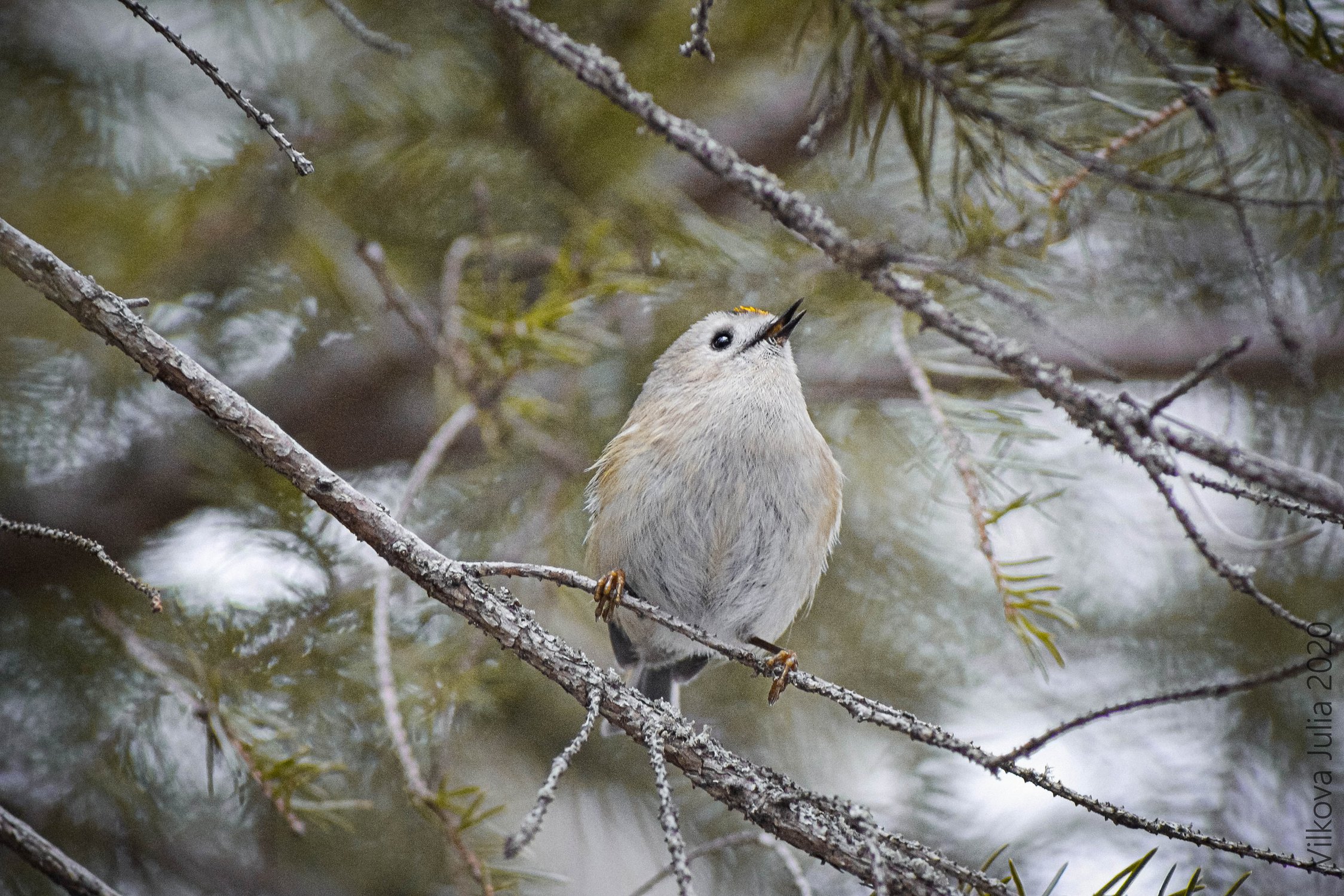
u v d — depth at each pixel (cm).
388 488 973
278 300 942
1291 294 640
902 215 802
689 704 924
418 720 739
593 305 882
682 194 895
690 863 900
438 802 563
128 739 746
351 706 763
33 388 868
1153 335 920
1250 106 609
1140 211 673
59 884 463
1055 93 538
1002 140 554
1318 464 883
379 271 740
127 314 470
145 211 843
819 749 912
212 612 765
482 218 749
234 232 886
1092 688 914
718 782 481
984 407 679
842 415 895
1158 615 921
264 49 849
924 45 502
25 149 845
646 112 449
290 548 802
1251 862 828
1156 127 543
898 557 925
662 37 786
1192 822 847
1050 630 916
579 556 870
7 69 843
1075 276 848
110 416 891
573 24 781
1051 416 920
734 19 773
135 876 757
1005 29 503
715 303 868
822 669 918
